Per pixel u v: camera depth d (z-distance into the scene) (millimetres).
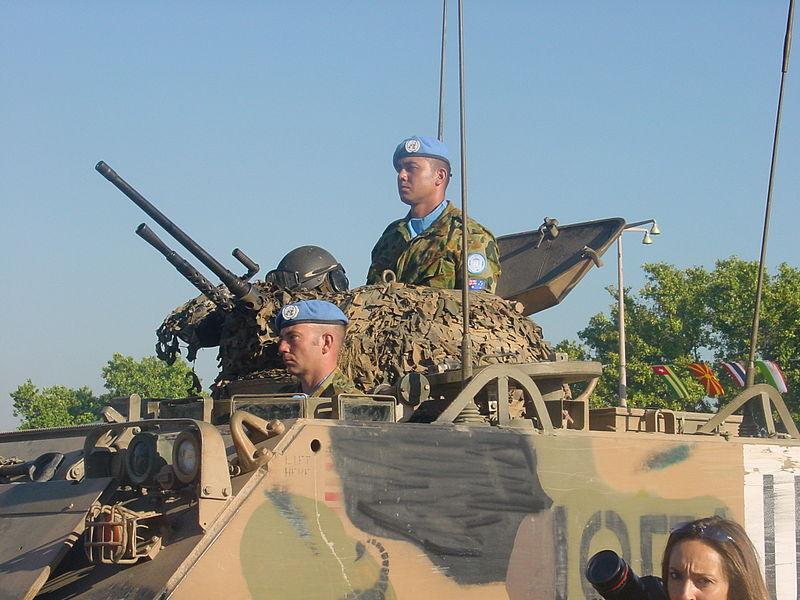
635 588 6039
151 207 11336
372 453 8430
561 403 10469
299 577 7938
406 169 13164
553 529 9383
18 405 43000
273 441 8062
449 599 8711
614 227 14117
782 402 11867
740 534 5469
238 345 12023
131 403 10758
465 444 8961
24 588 7699
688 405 40875
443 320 11469
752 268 42688
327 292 12055
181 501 7887
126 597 7480
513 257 14523
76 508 8219
